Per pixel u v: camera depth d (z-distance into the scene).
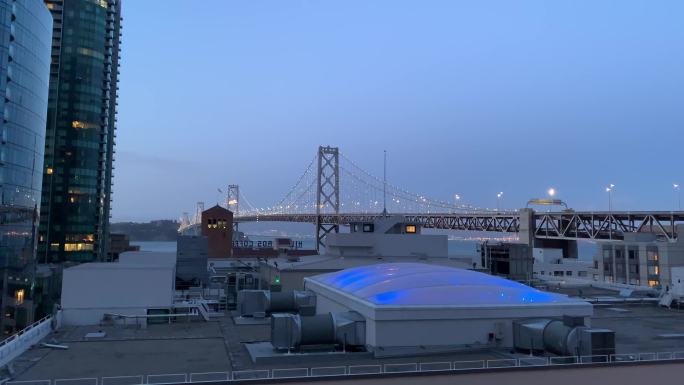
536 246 148.00
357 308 28.89
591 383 23.02
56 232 139.12
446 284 29.80
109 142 175.12
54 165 141.75
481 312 27.70
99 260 147.88
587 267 108.31
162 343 29.78
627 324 36.66
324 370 23.89
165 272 37.81
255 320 36.53
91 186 145.88
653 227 129.88
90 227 144.62
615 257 100.50
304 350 27.06
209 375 23.05
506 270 66.25
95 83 150.00
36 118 91.81
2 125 80.50
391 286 29.89
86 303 36.31
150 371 23.88
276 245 128.62
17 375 23.05
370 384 21.47
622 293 53.78
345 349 27.17
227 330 33.66
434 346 26.97
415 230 62.38
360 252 55.81
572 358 24.52
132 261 61.72
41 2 93.25
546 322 27.22
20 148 85.38
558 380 22.94
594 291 59.50
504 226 161.12
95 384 21.62
